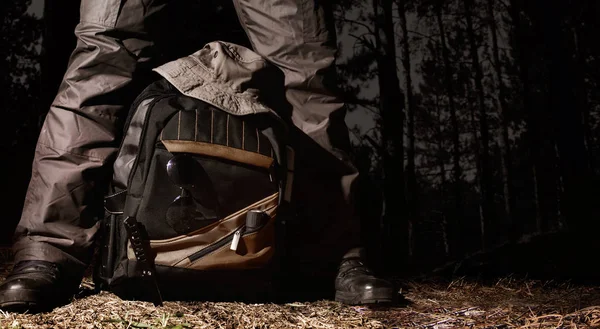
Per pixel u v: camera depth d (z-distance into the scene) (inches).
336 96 98.1
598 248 221.1
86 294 90.0
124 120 91.8
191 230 81.1
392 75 546.3
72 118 88.4
